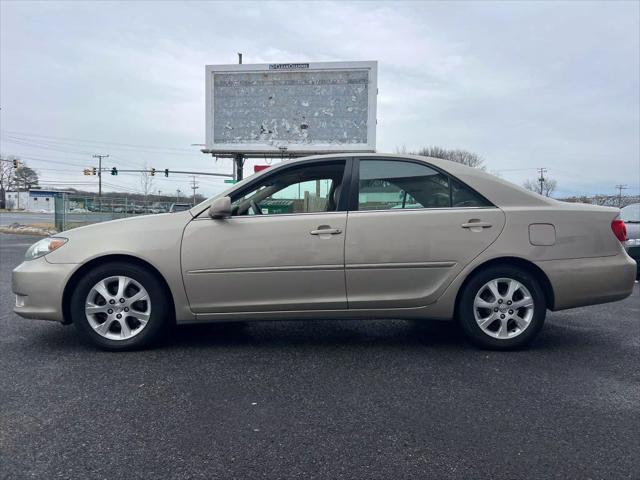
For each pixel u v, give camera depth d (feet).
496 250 13.58
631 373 12.34
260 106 61.26
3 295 22.25
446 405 10.42
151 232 13.55
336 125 60.49
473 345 14.48
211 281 13.46
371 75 59.62
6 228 90.68
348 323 17.51
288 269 13.46
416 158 14.26
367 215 13.67
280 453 8.51
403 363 13.05
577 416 9.93
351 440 8.95
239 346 14.53
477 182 14.12
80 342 14.78
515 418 9.83
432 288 13.70
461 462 8.25
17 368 12.50
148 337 13.71
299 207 14.24
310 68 60.29
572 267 13.70
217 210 13.34
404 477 7.83
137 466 8.08
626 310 19.94
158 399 10.64
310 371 12.42
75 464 8.11
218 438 9.00
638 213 33.55
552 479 7.77
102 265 13.58
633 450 8.64
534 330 13.79
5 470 7.91
